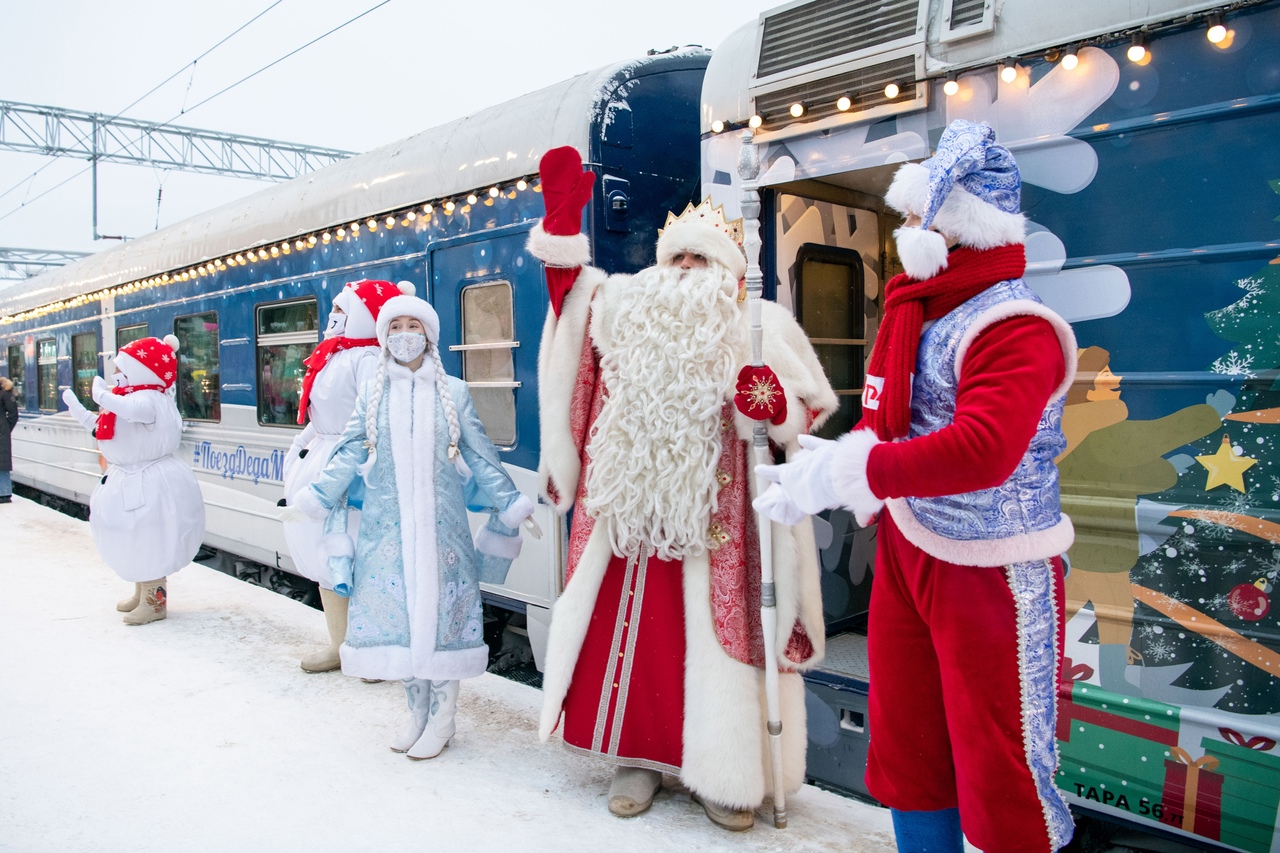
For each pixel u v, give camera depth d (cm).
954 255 182
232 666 428
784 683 275
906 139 290
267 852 260
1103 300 252
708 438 264
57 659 438
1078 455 256
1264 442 226
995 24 267
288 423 613
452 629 319
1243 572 229
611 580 282
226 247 664
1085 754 254
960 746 181
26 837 269
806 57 313
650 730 275
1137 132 245
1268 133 226
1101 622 251
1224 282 233
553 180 283
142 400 489
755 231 255
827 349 390
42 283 1099
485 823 275
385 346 326
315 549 407
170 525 496
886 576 198
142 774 312
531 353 425
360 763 320
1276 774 223
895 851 254
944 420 180
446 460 323
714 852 255
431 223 482
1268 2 224
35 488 1223
